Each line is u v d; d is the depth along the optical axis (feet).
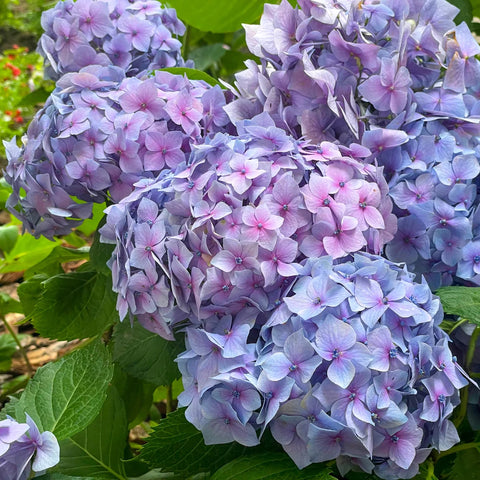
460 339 1.90
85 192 2.03
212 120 2.04
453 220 1.81
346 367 1.51
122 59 2.28
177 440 1.78
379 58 1.86
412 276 1.72
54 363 1.88
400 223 1.83
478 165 1.84
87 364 1.87
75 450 2.07
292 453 1.59
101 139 1.97
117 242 1.75
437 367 1.60
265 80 1.91
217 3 2.72
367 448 1.52
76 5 2.24
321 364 1.56
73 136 1.99
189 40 3.41
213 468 1.82
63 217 2.06
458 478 1.99
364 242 1.68
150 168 1.95
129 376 2.56
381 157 1.87
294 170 1.73
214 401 1.60
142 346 2.17
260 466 1.68
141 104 1.99
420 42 1.90
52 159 1.99
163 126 1.98
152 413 3.08
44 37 2.29
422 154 1.85
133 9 2.32
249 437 1.60
